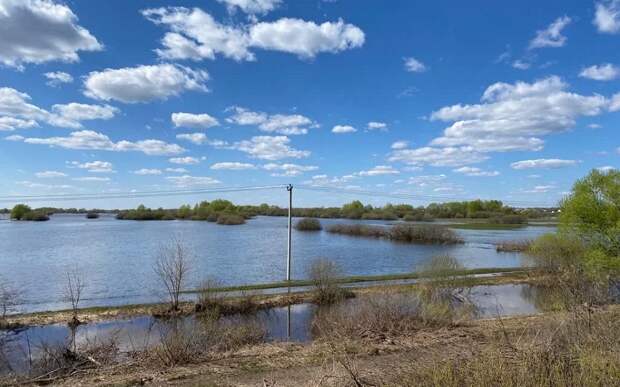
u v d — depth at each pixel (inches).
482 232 2819.9
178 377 351.3
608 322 307.1
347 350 402.0
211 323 562.6
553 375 239.6
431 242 2117.4
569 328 323.0
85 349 453.4
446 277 772.0
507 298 836.0
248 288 872.3
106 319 665.6
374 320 511.5
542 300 797.9
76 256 1433.3
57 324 636.7
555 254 923.4
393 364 358.3
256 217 5649.6
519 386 225.6
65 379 359.9
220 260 1392.7
